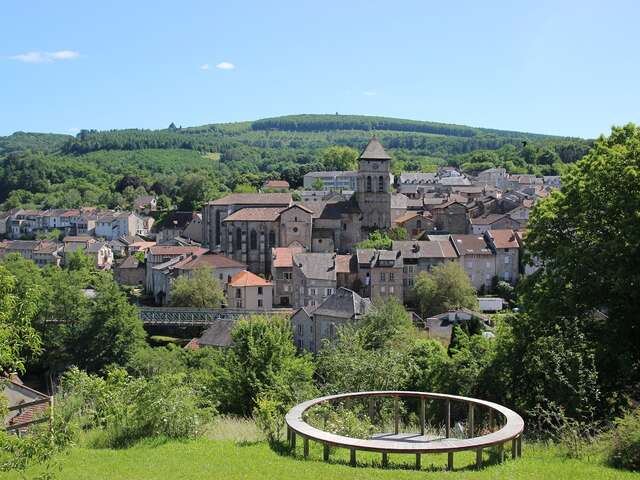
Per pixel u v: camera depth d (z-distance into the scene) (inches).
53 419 800.3
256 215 4950.8
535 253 1544.0
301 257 4254.4
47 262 6845.5
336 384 1274.6
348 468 693.3
